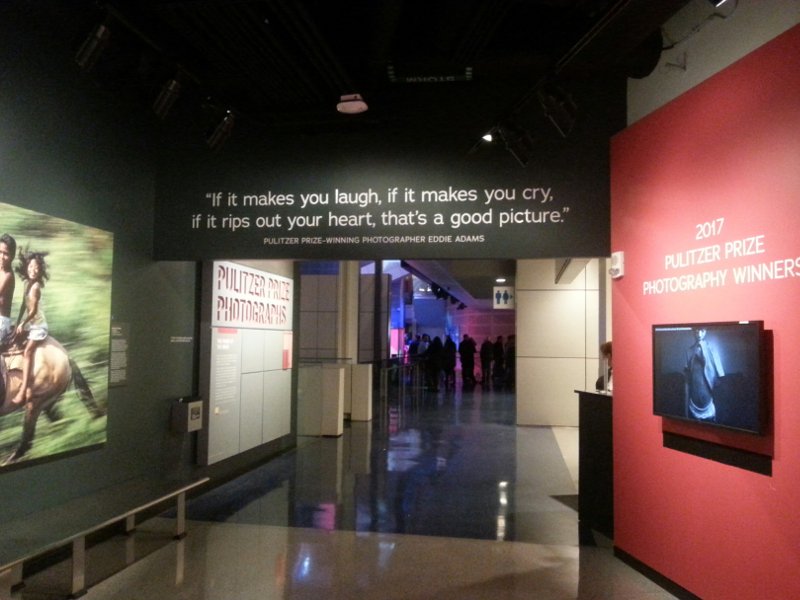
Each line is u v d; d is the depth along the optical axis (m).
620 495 4.94
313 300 13.80
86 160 4.90
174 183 5.81
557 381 12.16
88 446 4.83
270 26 4.41
